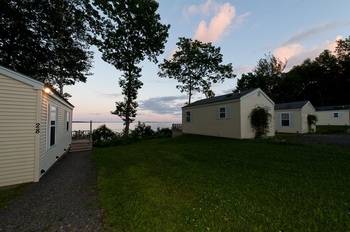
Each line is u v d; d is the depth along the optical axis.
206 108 16.02
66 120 10.39
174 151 9.27
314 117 17.41
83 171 6.19
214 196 3.52
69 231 2.54
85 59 17.22
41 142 5.38
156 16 18.75
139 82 19.06
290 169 5.22
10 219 2.91
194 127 17.62
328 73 35.22
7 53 13.09
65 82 17.25
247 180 4.44
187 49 26.25
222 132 14.19
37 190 4.29
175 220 2.69
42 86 5.12
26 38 13.28
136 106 18.88
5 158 4.53
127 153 9.60
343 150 7.57
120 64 18.45
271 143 10.12
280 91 38.38
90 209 3.23
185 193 3.77
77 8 15.91
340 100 33.25
